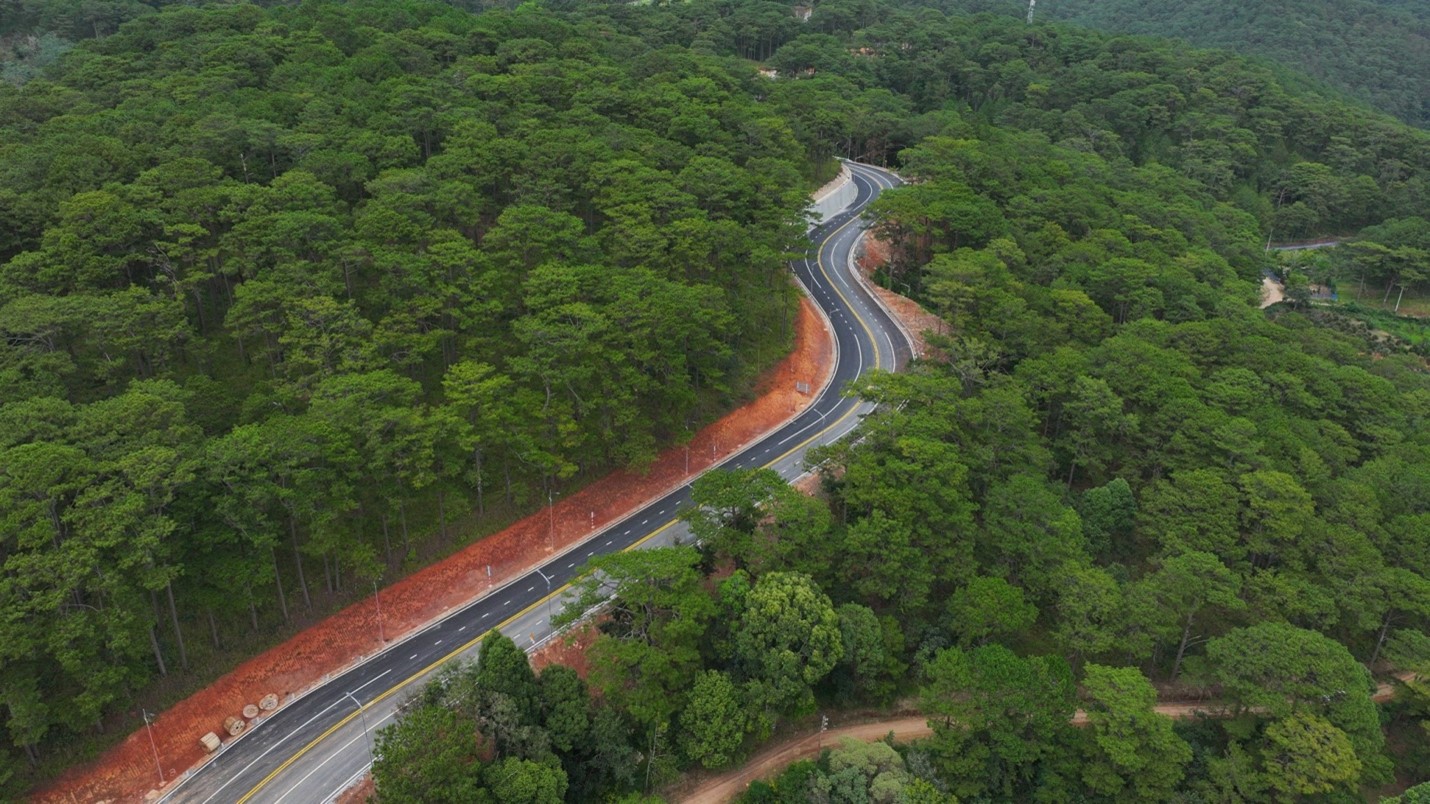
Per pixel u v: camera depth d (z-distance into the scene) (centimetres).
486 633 7362
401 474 7144
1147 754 6266
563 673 6259
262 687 6731
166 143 10225
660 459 9469
